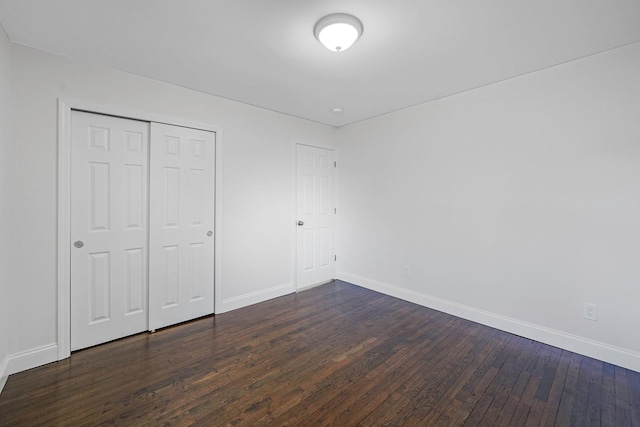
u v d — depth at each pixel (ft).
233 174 10.34
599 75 7.11
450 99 9.89
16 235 6.55
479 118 9.21
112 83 7.83
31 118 6.70
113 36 6.38
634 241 6.75
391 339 8.29
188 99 9.23
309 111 11.56
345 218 13.66
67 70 7.18
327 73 8.21
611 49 6.93
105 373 6.58
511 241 8.63
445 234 10.15
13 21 5.82
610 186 7.02
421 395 5.93
